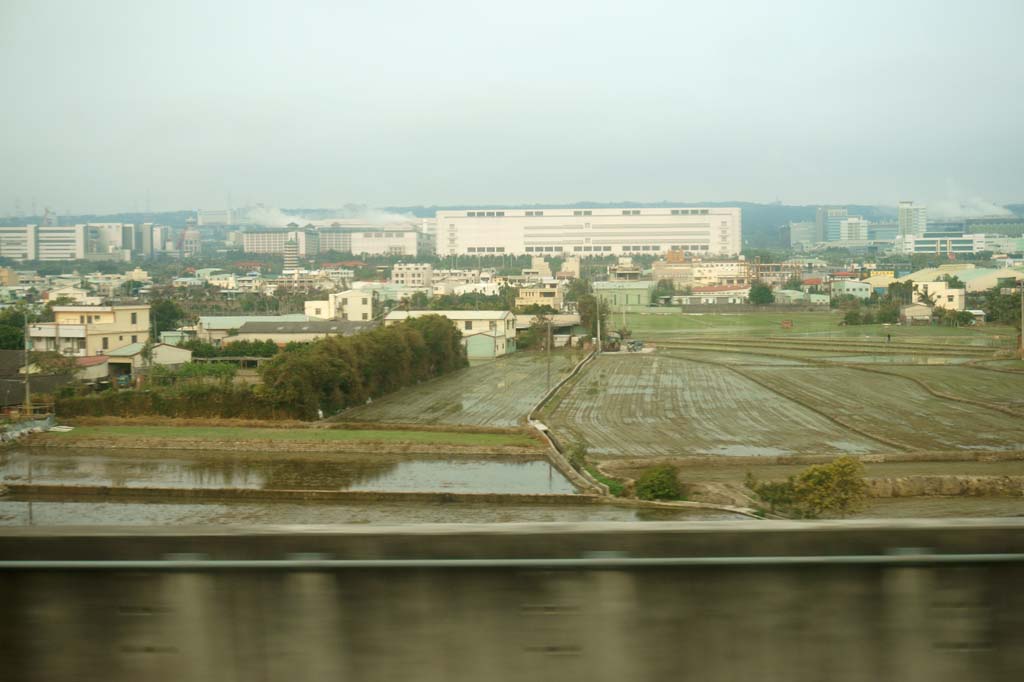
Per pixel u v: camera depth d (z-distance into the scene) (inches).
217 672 90.6
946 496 458.6
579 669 90.5
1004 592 91.8
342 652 90.6
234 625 90.6
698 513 415.8
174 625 90.7
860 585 91.4
